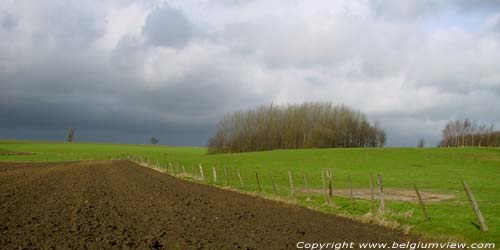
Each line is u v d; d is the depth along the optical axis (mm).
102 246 14602
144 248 14328
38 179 45250
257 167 72625
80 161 99375
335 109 143250
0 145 185750
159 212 22891
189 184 43156
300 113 144250
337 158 87688
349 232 17703
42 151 153375
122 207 24781
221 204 26734
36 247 14398
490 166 72375
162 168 74125
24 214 21609
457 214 23703
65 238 15852
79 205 25297
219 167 74312
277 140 143875
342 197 32219
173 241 15477
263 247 14633
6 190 33469
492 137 131375
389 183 47438
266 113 146375
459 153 92938
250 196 32188
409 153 94062
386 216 21906
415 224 20250
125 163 87375
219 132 146125
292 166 74000
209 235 16625
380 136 146625
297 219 20938
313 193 35375
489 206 28219
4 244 14797
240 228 18203
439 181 49844
